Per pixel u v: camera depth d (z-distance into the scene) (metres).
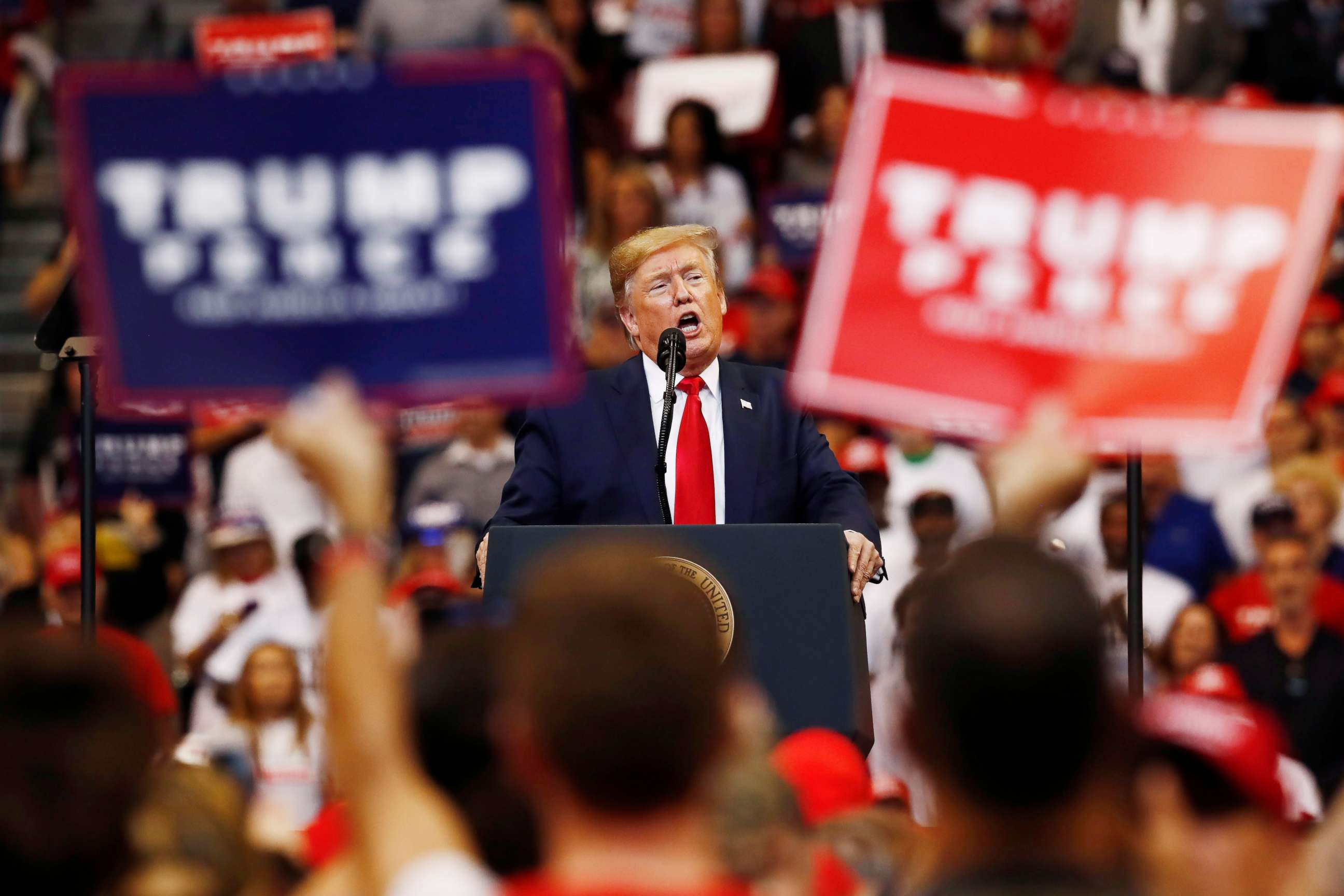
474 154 8.31
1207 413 8.67
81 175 8.28
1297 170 8.65
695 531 12.64
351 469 6.61
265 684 20.45
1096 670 6.08
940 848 6.18
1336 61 38.06
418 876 6.24
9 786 6.22
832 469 15.26
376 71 8.27
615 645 5.90
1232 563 25.39
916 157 8.66
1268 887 7.38
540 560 12.53
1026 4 38.62
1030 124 8.63
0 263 38.28
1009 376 8.69
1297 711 20.94
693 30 36.94
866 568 13.25
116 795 6.31
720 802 8.01
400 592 21.05
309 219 8.30
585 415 15.52
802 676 12.39
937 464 25.84
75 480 29.67
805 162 33.75
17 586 26.19
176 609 27.47
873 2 35.84
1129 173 8.66
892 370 8.69
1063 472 7.43
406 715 7.37
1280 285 8.71
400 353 8.33
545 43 36.06
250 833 8.12
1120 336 8.68
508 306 8.33
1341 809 7.64
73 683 6.32
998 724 6.02
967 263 8.67
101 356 8.34
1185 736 7.34
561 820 6.00
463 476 27.55
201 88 8.27
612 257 15.91
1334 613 21.61
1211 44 36.44
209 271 8.32
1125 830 6.51
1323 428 28.12
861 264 8.68
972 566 6.26
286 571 24.62
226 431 29.39
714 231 15.98
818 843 9.83
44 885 6.21
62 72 8.22
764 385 15.65
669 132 32.84
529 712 5.96
